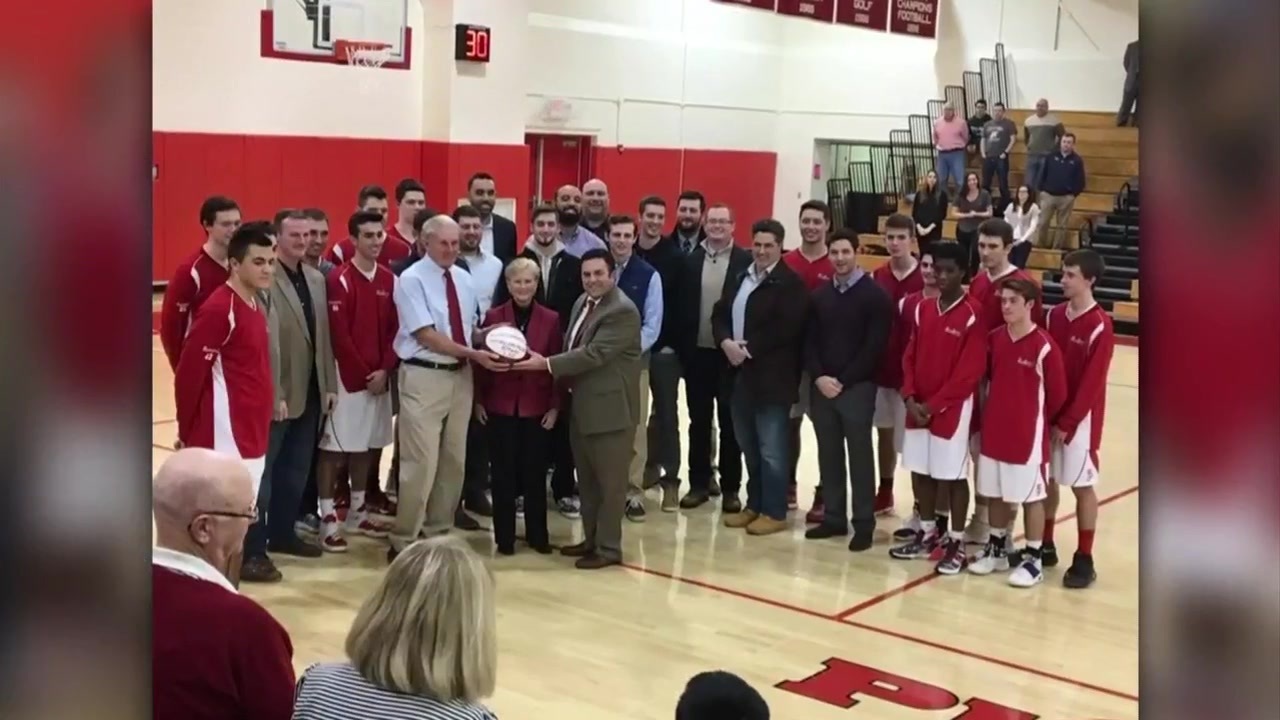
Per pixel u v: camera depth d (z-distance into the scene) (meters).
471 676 1.99
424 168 13.66
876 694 4.25
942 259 5.43
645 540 5.99
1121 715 4.12
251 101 12.14
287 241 5.17
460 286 5.37
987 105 17.22
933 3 14.38
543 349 5.54
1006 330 5.34
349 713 1.95
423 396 5.30
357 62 12.92
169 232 11.58
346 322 5.44
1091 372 5.32
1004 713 4.12
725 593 5.27
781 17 18.69
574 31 15.53
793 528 6.28
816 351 5.91
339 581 5.18
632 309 5.42
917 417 5.59
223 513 2.26
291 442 5.38
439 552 2.05
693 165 17.55
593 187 7.03
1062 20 16.78
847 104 18.34
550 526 6.20
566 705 4.06
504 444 5.57
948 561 5.62
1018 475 5.34
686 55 17.19
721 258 6.28
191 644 2.02
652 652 4.57
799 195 18.89
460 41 13.30
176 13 11.45
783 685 4.30
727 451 6.41
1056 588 5.48
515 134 14.06
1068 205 14.95
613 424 5.46
